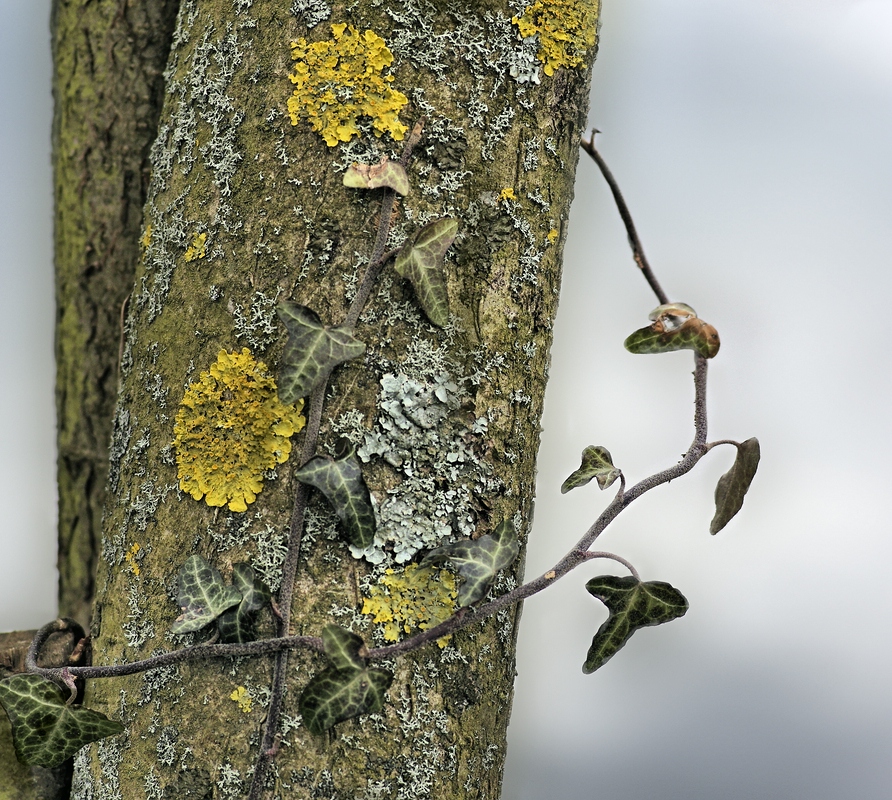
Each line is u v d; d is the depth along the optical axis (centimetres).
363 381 163
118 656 164
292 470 163
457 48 164
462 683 163
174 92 166
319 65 163
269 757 161
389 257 162
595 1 166
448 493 163
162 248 165
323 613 162
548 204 165
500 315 164
